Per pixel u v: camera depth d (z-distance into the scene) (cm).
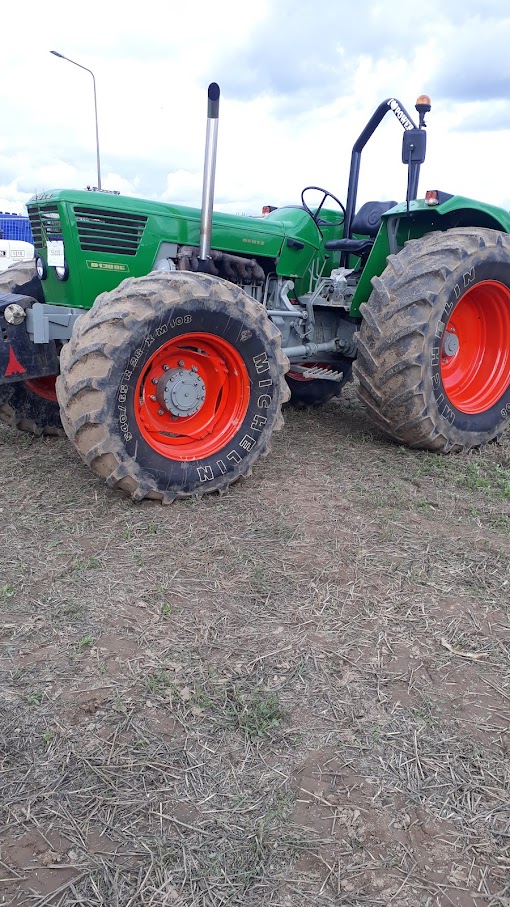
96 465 325
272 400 365
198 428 355
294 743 185
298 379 554
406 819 163
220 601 254
